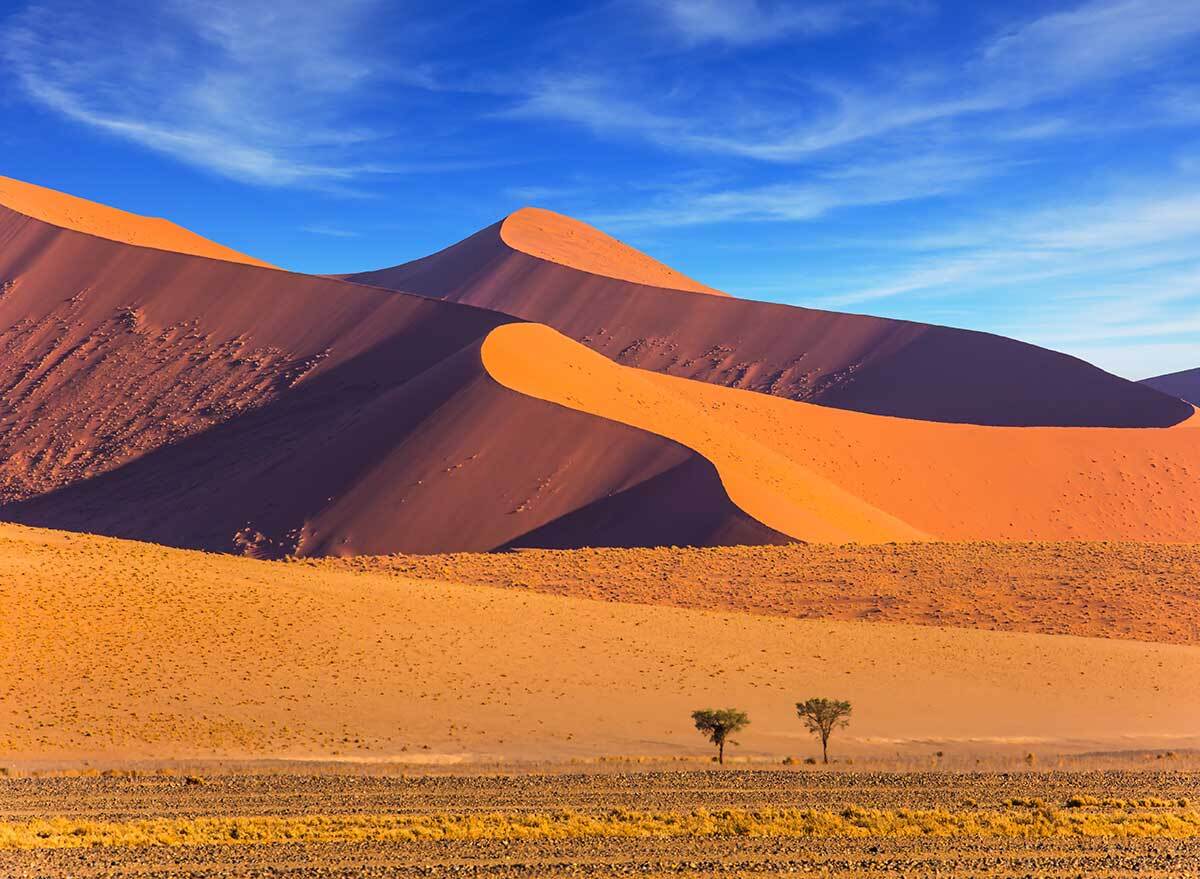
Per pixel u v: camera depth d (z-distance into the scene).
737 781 32.78
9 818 26.19
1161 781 33.44
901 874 21.00
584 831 24.77
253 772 33.03
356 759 35.38
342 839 23.81
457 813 27.39
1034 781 33.25
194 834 24.09
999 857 22.69
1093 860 22.42
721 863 21.91
